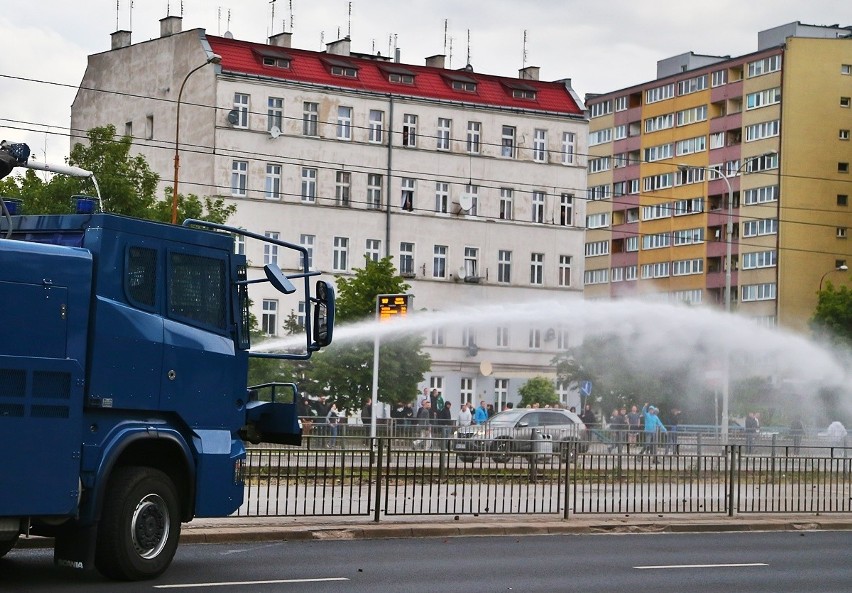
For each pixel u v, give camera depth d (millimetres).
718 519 24094
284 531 19453
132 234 14273
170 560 14570
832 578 16812
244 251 71750
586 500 23812
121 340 14031
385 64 76875
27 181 50500
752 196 105438
